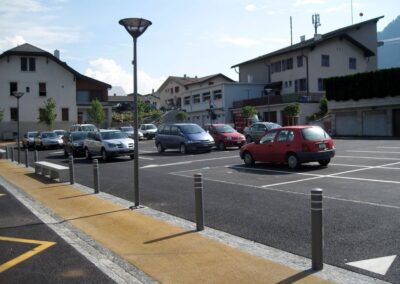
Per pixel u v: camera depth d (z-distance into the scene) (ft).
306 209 30.66
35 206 36.50
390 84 123.03
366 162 56.80
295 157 52.85
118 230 26.89
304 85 174.70
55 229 28.12
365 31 185.26
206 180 47.19
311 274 18.03
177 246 22.82
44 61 188.34
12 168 71.51
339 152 72.69
